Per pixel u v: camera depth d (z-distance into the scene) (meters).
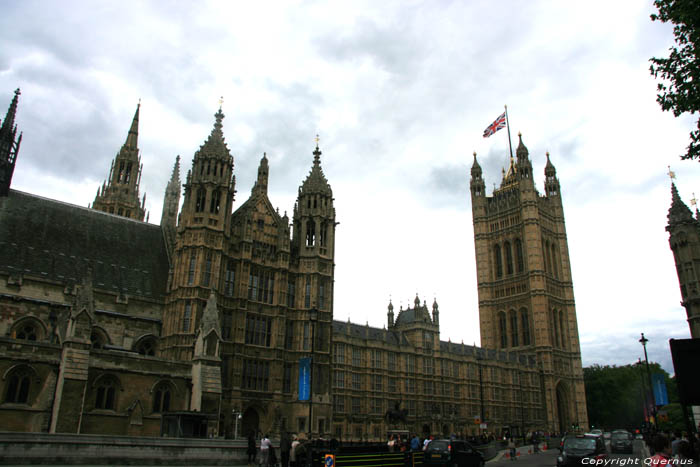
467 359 130.88
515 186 190.50
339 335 101.94
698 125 24.64
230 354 58.84
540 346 165.75
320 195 72.06
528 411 148.38
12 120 62.16
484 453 54.47
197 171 62.03
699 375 17.00
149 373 49.62
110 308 57.28
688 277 77.88
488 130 170.50
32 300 51.97
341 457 33.34
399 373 113.06
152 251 67.31
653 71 25.12
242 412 57.78
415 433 110.94
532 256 175.88
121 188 115.50
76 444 33.34
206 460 39.16
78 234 61.97
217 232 60.16
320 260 69.06
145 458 36.16
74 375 44.28
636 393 180.50
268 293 64.69
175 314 56.78
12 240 55.38
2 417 41.78
